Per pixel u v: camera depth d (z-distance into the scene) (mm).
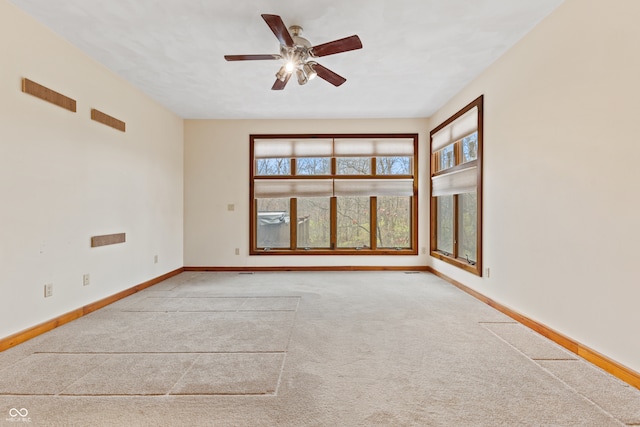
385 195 5531
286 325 2922
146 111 4383
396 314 3225
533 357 2275
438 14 2607
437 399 1773
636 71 1896
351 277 4996
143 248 4316
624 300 1973
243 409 1687
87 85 3270
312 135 5535
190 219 5543
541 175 2701
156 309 3402
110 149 3635
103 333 2723
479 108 3709
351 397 1794
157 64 3484
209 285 4488
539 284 2734
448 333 2723
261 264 5566
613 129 2039
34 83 2639
